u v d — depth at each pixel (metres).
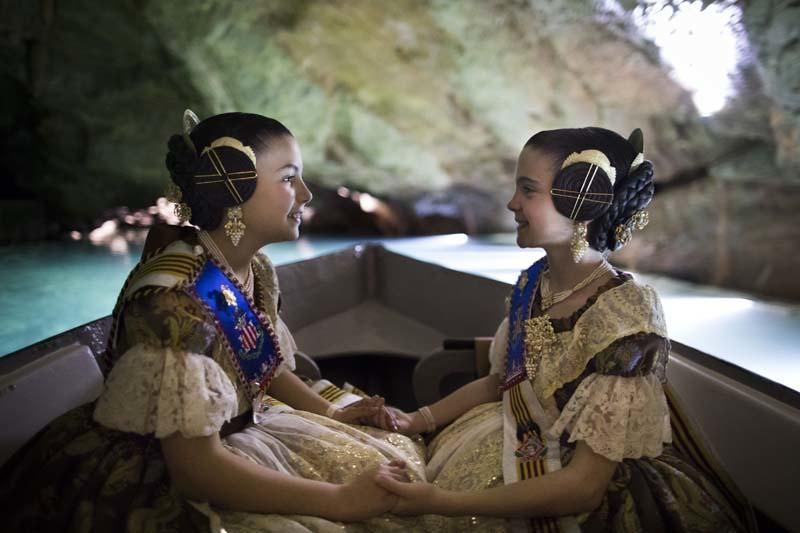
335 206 10.45
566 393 1.24
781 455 1.29
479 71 7.16
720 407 1.45
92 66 8.09
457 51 7.05
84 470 1.09
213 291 1.15
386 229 10.25
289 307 2.69
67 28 7.70
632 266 6.89
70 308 5.91
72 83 8.16
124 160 8.91
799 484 1.24
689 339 3.76
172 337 1.04
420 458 1.41
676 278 6.51
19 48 7.79
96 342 1.61
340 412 1.52
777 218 5.92
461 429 1.45
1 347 4.83
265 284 1.41
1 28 7.33
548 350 1.26
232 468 1.07
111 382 1.05
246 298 1.22
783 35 4.54
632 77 6.23
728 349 3.51
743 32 4.84
